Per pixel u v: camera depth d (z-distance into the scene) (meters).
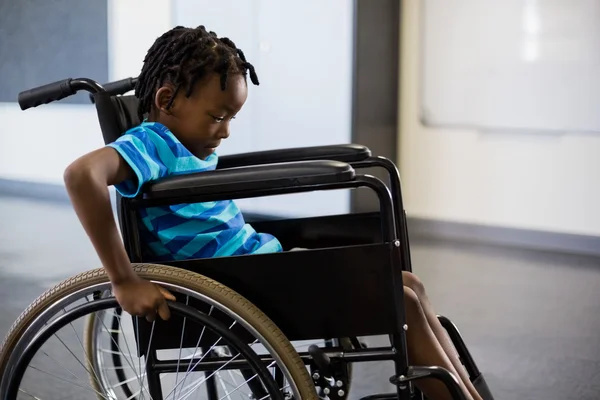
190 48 1.90
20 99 2.09
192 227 2.00
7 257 5.08
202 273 1.87
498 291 4.49
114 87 2.25
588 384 3.16
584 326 3.88
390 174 2.29
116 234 1.75
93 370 2.44
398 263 1.84
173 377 2.98
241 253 2.07
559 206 5.60
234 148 5.88
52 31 6.84
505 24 5.54
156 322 1.89
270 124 5.73
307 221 2.37
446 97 5.86
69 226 6.07
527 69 5.52
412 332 2.03
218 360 1.90
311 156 2.33
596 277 4.84
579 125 5.43
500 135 5.73
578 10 5.27
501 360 3.41
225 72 1.90
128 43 6.46
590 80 5.33
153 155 1.88
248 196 1.79
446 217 6.03
